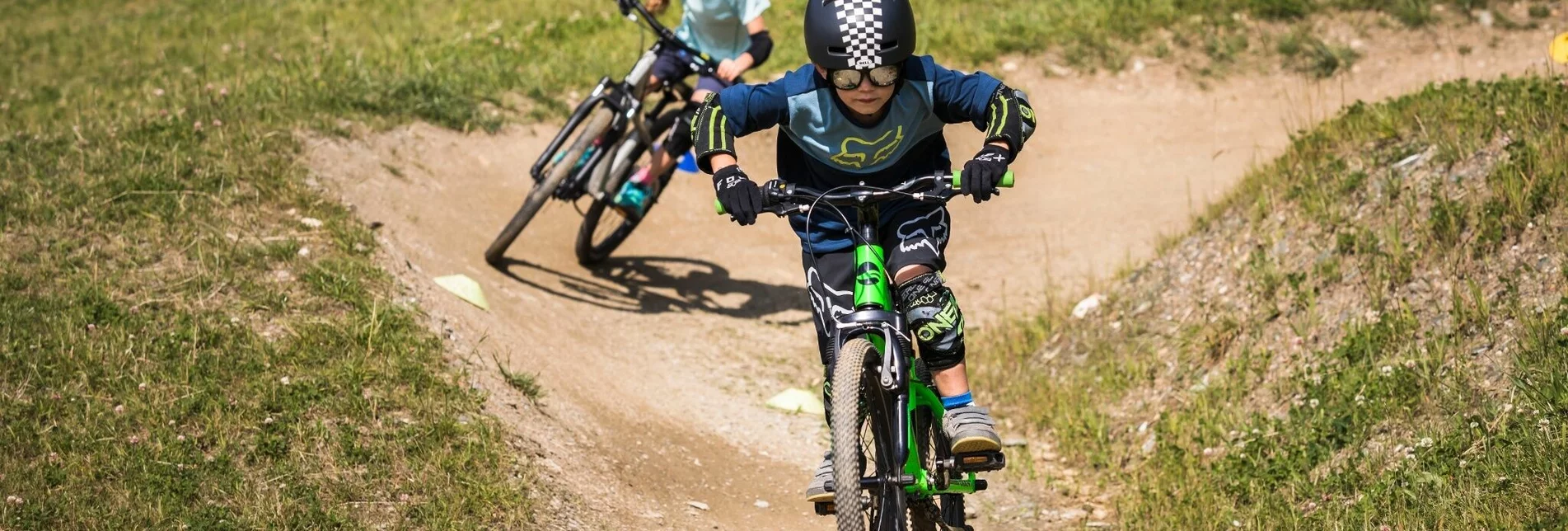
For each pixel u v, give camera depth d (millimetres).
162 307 5195
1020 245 8727
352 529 3980
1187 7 12688
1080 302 6949
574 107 10109
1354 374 4859
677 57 7230
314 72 9383
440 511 4180
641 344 6719
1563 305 4441
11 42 14688
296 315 5309
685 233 8586
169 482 4059
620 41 12164
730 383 6441
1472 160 5516
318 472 4258
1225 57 11961
